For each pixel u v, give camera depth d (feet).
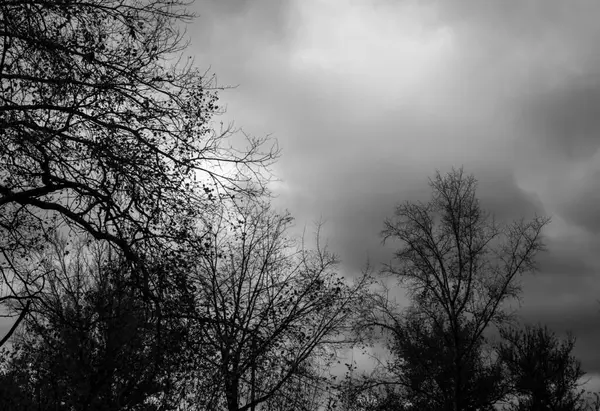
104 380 31.68
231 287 75.20
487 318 97.25
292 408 73.46
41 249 38.34
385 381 94.32
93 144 35.22
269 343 69.72
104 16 35.50
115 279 35.17
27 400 31.27
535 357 97.66
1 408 30.94
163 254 37.47
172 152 38.04
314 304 79.92
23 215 38.27
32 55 35.01
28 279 36.19
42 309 33.53
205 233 39.91
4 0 33.32
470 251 98.68
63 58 35.12
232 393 62.39
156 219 37.55
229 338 48.78
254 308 76.48
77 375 31.37
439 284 98.43
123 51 36.50
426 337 97.50
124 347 32.37
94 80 35.83
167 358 34.78
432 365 97.25
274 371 73.82
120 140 37.04
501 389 97.66
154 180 36.70
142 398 32.68
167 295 37.14
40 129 33.83
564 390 97.25
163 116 37.58
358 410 91.50
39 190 36.32
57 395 31.48
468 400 96.58
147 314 34.55
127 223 37.42
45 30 34.86
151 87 36.81
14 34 33.32
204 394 44.91
